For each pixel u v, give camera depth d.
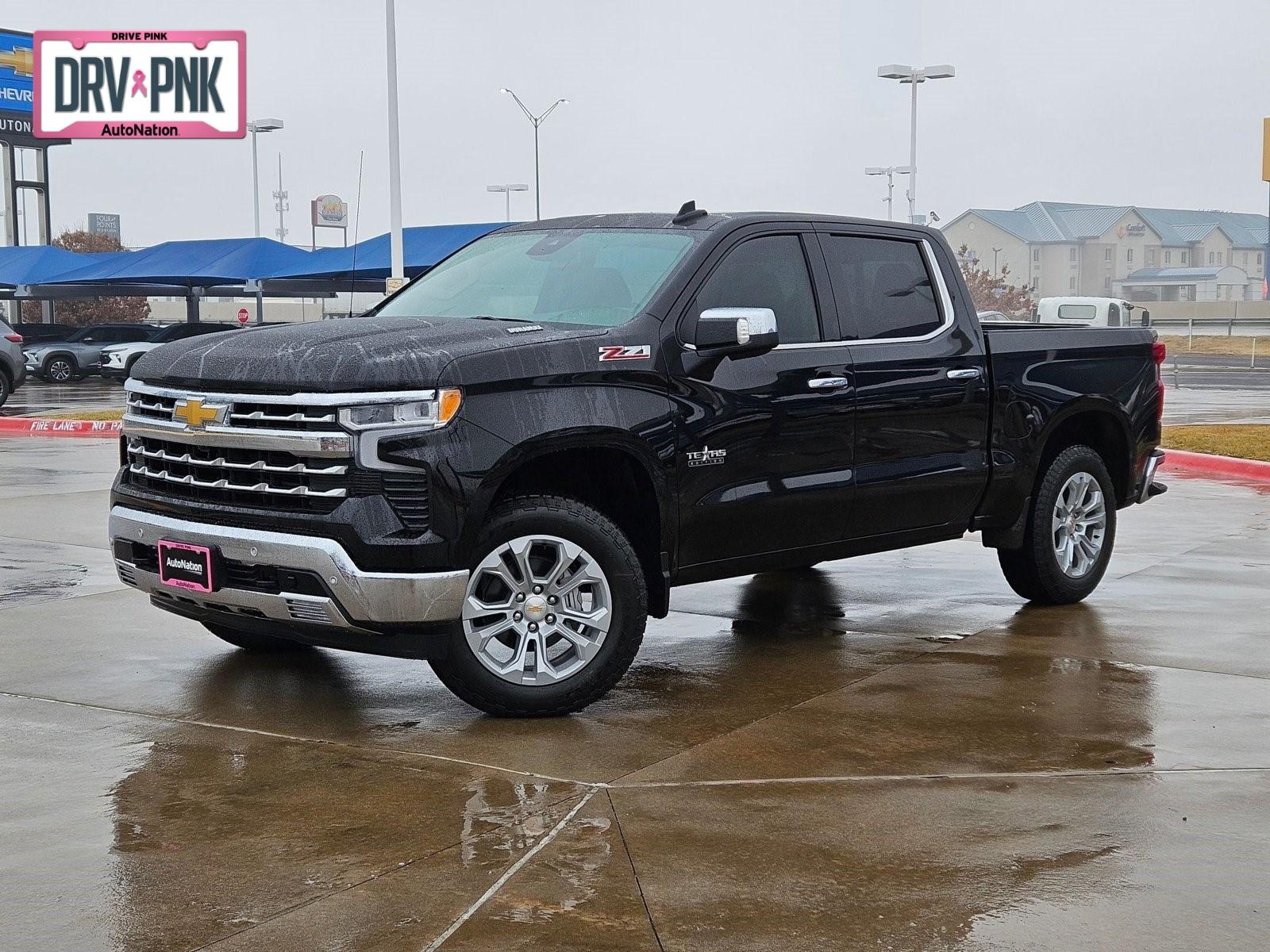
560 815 4.57
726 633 7.34
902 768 5.06
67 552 9.76
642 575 5.80
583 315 6.22
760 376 6.32
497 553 5.55
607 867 4.13
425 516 5.31
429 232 38.53
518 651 5.66
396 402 5.30
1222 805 4.68
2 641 7.08
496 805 4.66
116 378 38.56
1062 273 138.38
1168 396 28.44
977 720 5.69
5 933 3.70
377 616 5.31
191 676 6.40
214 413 5.58
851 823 4.50
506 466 5.46
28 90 49.50
